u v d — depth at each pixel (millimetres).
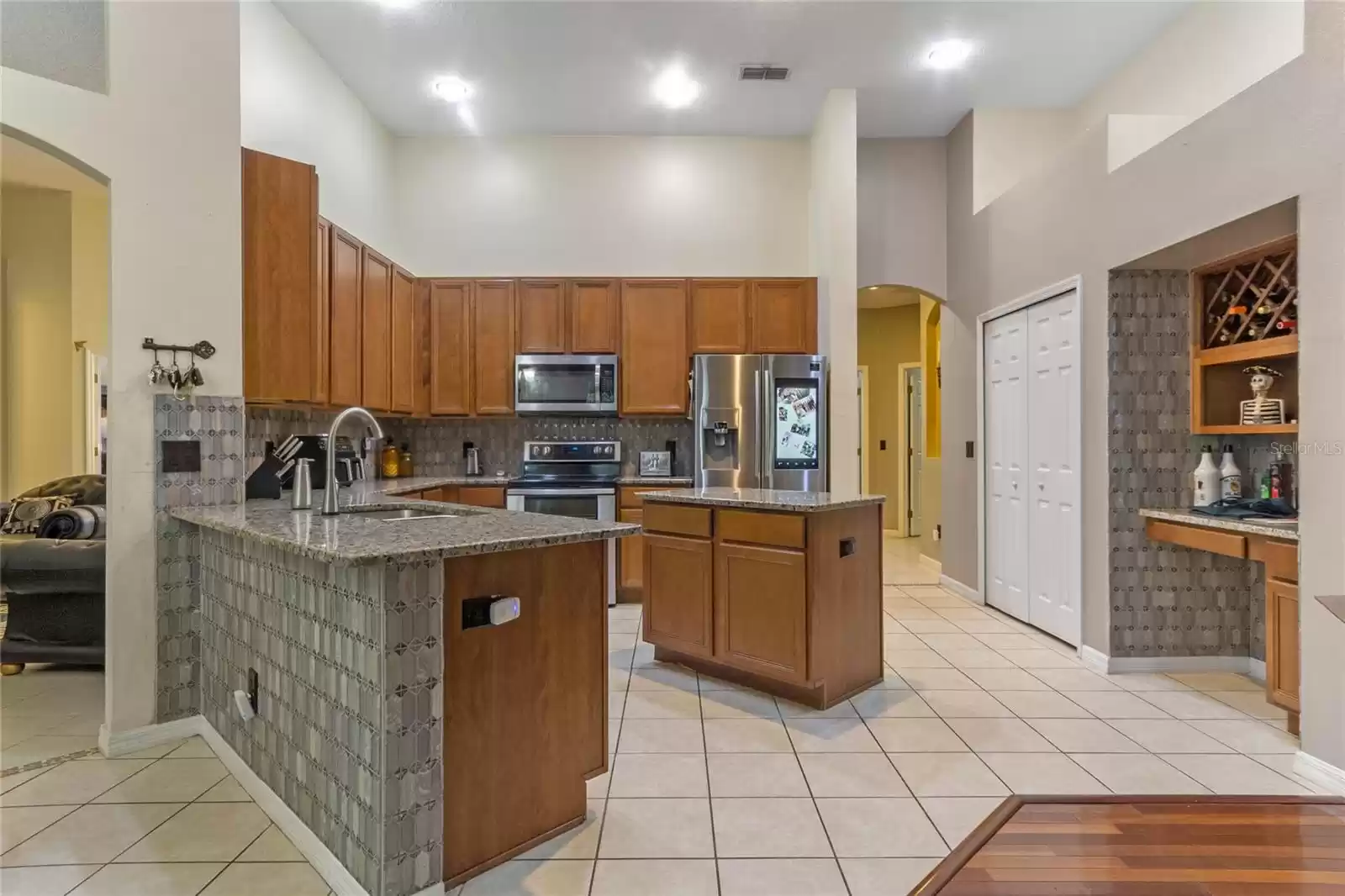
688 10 3455
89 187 4805
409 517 2533
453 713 1624
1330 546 2078
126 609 2389
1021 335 3980
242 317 2672
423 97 4336
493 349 4727
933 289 4996
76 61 2307
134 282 2396
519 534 1748
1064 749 2365
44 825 1913
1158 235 2873
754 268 5043
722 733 2512
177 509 2441
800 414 4492
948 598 4672
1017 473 4059
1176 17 3529
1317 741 2119
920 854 1752
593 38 3688
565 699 1877
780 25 3594
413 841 1533
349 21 3502
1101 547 3250
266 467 2891
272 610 1964
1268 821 1237
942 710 2725
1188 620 3201
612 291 4750
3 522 4227
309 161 3691
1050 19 3543
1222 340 3084
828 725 2574
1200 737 2465
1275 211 2357
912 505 8062
